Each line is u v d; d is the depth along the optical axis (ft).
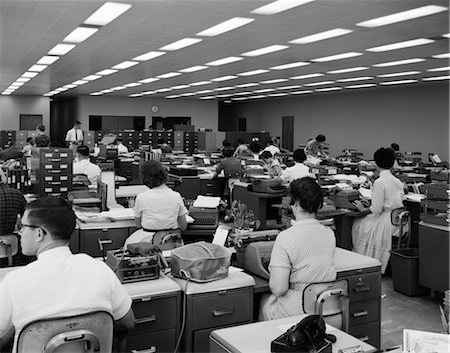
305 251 8.04
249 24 22.25
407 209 16.33
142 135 53.11
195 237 11.96
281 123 70.08
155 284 7.75
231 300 8.13
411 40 25.64
